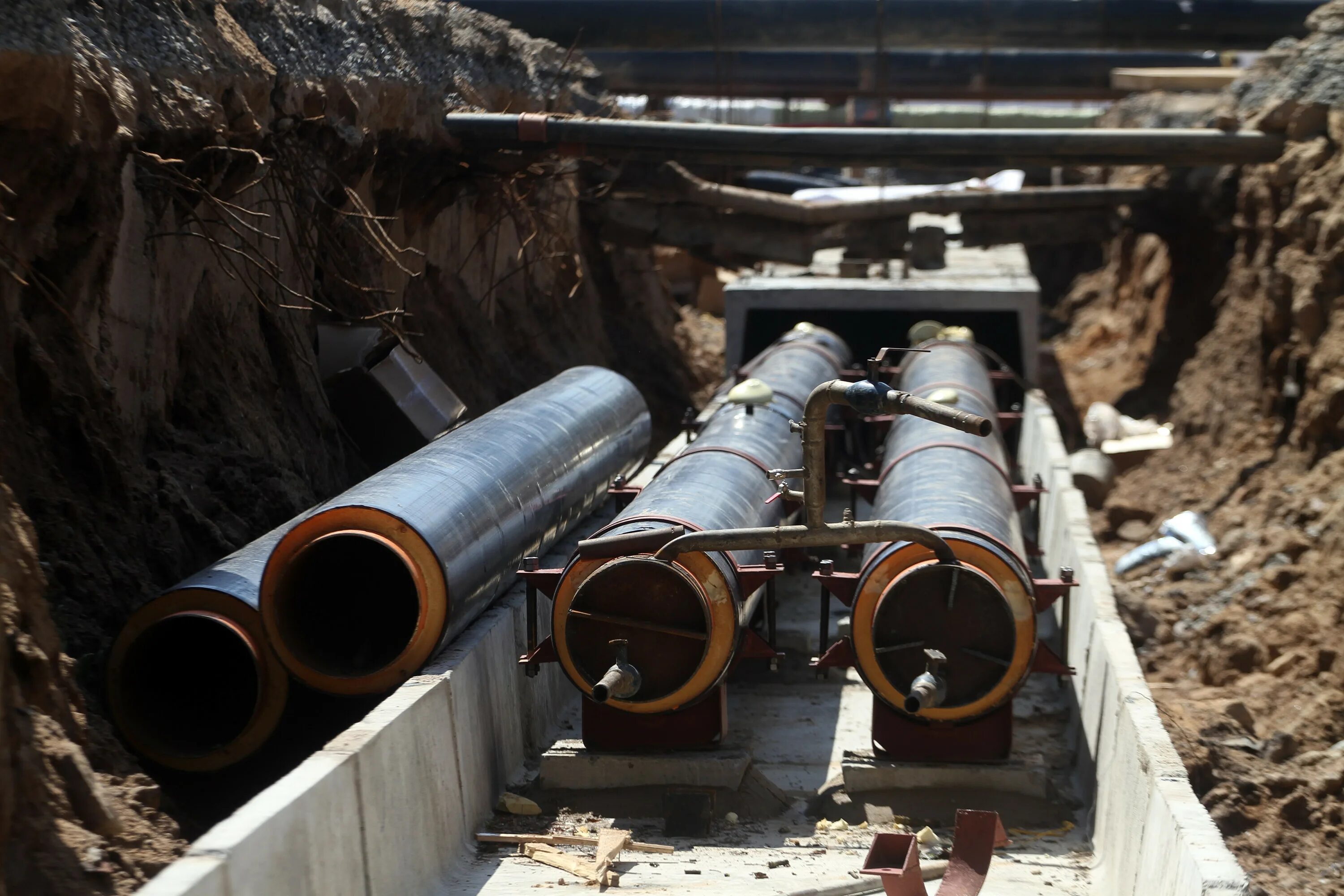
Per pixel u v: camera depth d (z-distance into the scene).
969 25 19.62
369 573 7.92
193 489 8.09
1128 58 22.09
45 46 6.75
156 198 8.33
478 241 13.93
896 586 7.67
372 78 11.23
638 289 20.66
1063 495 11.94
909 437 10.99
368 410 10.41
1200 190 17.25
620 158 13.36
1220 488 13.77
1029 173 24.58
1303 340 12.81
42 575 5.66
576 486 9.97
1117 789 7.13
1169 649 11.38
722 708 8.07
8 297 6.81
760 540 6.96
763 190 24.47
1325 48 14.29
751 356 18.53
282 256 10.22
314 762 5.68
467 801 7.34
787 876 6.83
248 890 4.84
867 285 16.98
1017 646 7.64
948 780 7.94
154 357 8.34
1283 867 8.17
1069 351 23.72
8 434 6.69
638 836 7.52
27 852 4.68
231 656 7.61
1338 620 10.30
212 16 9.23
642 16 19.69
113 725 6.67
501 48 15.34
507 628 8.38
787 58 21.59
